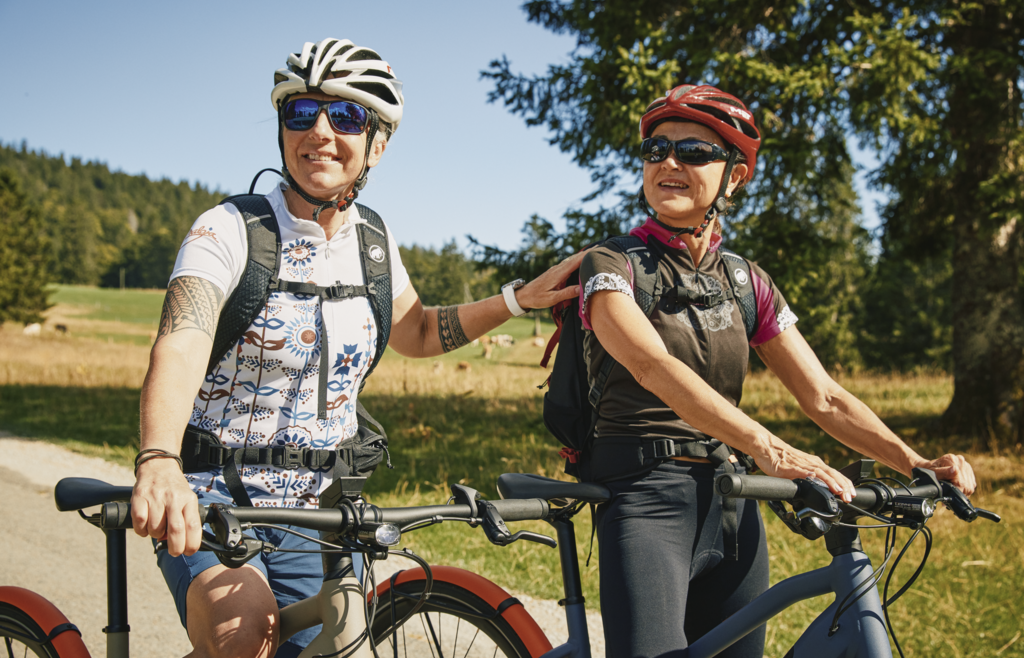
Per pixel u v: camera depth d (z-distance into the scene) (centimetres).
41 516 539
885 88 857
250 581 167
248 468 183
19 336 3509
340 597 165
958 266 1083
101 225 16738
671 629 175
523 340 4059
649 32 925
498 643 200
